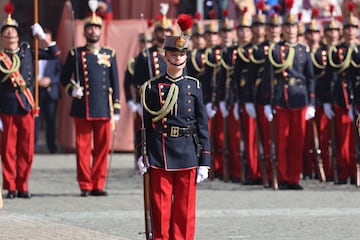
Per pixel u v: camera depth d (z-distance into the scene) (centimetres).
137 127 4819
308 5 5703
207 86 4812
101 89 4206
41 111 6106
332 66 4634
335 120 4700
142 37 4847
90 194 4231
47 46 4188
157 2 6088
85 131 4209
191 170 2786
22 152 4153
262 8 4634
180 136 2781
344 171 4706
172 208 2809
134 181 4766
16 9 7531
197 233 3281
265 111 4472
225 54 4728
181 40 2781
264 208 3825
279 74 4450
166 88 2788
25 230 3328
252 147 4697
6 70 4100
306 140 4897
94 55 4216
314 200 4053
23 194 4153
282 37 4591
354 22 4609
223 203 3975
